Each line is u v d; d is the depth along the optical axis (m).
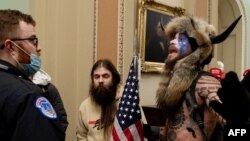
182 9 5.04
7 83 1.28
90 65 3.80
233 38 7.21
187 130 1.73
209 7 5.66
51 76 3.51
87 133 2.66
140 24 4.39
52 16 3.55
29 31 1.48
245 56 7.22
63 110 2.82
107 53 3.99
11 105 1.22
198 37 1.81
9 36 1.43
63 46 3.62
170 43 1.89
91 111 2.67
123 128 2.25
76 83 3.69
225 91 1.14
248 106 1.12
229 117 1.15
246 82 1.21
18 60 1.45
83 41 3.76
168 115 1.84
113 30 4.06
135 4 4.41
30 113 1.21
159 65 4.68
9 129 1.22
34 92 1.27
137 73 2.45
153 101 4.68
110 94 2.64
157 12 4.65
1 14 1.45
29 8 3.41
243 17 7.08
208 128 1.69
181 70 1.78
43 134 1.21
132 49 4.26
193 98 1.70
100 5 3.92
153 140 2.24
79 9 3.75
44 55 3.47
